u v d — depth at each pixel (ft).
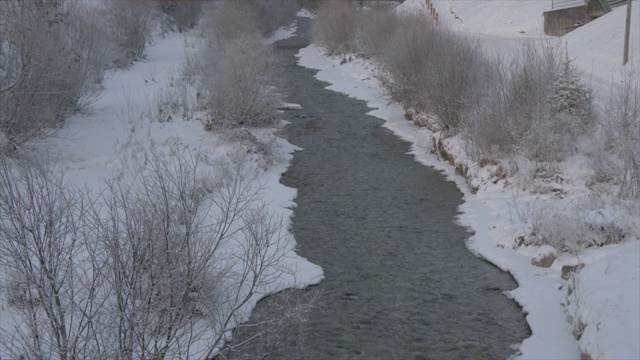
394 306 31.12
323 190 47.55
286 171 51.90
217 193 42.32
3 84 45.65
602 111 49.29
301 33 154.40
